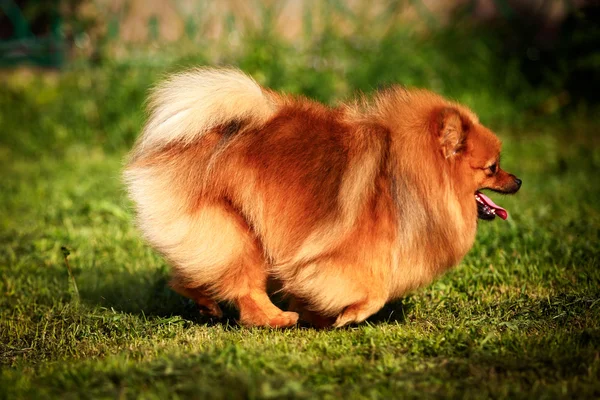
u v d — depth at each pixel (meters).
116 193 14.23
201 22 19.66
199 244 7.12
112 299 8.75
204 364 5.91
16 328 7.69
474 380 5.83
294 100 7.69
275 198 7.16
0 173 16.45
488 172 7.62
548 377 5.88
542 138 18.06
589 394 5.48
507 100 19.98
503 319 7.48
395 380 5.75
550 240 10.17
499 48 20.67
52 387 5.73
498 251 9.76
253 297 7.43
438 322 7.61
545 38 21.17
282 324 7.45
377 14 21.08
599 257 9.35
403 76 19.25
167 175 7.18
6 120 19.09
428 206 7.21
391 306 8.28
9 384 5.77
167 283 8.84
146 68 18.97
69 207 13.22
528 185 14.02
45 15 21.11
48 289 9.02
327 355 6.45
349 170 7.13
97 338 7.33
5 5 21.33
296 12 21.94
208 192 7.12
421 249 7.26
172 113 7.11
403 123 7.32
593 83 19.80
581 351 6.32
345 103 7.85
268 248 7.24
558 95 19.94
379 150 7.21
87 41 19.75
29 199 14.05
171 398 5.36
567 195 13.03
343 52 19.48
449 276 9.06
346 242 7.06
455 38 20.50
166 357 6.19
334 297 7.12
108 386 5.59
